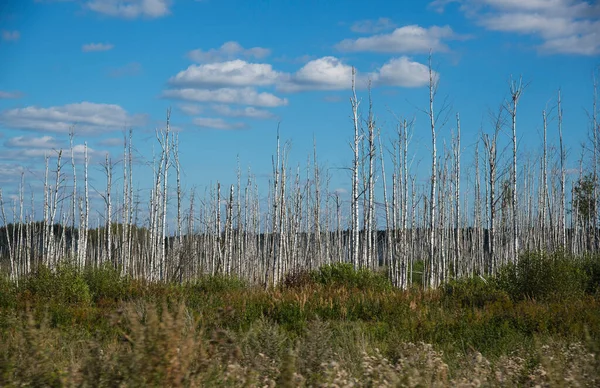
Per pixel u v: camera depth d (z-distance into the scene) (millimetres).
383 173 33219
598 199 38594
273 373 6445
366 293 20188
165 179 31375
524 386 7113
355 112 28500
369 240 30188
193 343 5508
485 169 38188
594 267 24312
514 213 26281
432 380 6984
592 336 12836
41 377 5293
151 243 34375
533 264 20625
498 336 13156
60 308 16078
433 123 27875
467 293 20484
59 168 30406
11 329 9422
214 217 43406
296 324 15570
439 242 34969
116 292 21469
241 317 15352
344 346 10445
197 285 25250
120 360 5227
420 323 14875
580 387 6145
